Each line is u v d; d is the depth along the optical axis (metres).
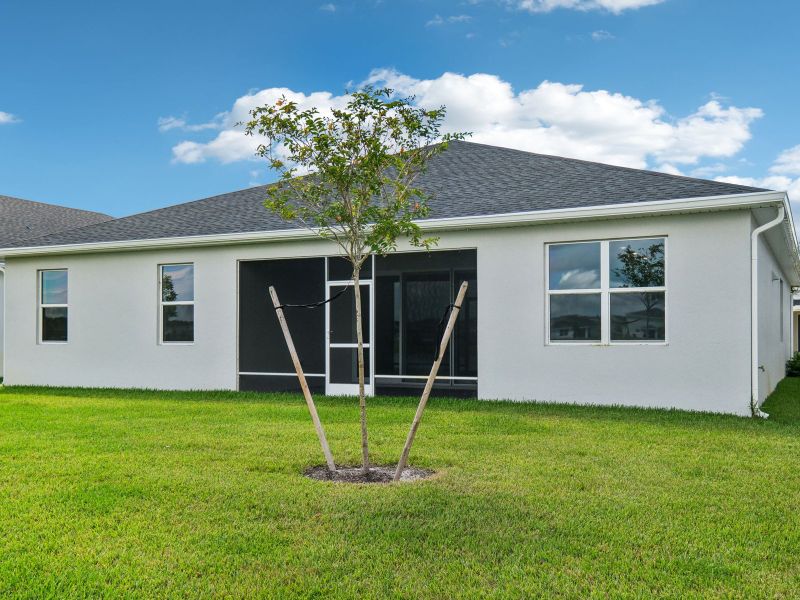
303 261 16.31
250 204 14.41
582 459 6.37
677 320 9.58
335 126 5.83
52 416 9.22
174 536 4.25
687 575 3.69
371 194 6.03
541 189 11.36
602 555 3.95
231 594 3.49
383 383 15.66
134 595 3.48
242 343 13.66
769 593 3.48
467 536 4.23
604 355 10.03
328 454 5.93
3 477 5.63
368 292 14.13
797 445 7.01
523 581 3.61
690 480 5.60
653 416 8.97
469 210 11.02
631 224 9.84
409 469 6.07
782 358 17.19
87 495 5.09
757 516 4.65
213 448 6.90
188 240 12.70
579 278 10.29
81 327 14.02
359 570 3.74
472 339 15.31
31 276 14.55
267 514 4.69
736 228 9.26
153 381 13.31
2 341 17.61
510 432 7.82
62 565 3.82
